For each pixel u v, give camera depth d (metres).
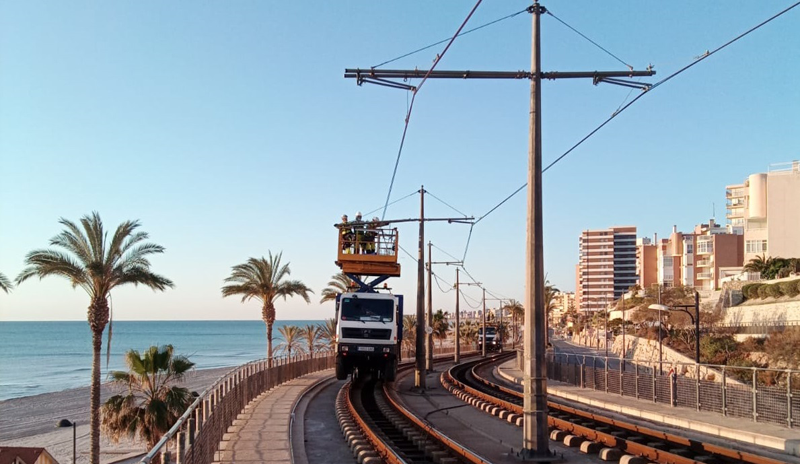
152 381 30.00
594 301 182.62
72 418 55.59
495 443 16.64
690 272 118.81
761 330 47.19
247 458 13.72
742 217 122.06
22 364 125.12
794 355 37.50
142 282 29.36
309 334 64.94
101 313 28.67
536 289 13.88
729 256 110.88
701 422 17.70
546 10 14.05
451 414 23.06
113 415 28.52
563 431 17.36
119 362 128.75
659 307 45.62
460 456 14.20
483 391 31.16
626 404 22.55
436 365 59.88
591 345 107.62
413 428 18.69
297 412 22.77
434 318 98.25
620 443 14.89
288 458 13.71
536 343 13.88
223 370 100.38
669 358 52.78
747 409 18.19
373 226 35.47
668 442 15.24
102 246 28.66
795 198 84.56
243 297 44.97
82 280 28.41
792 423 16.48
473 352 88.38
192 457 10.34
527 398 13.92
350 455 15.74
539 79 14.03
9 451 29.22
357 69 14.66
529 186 14.00
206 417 12.36
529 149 14.02
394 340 31.56
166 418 28.50
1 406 64.56
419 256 33.22
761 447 15.09
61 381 92.75
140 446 42.25
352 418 20.80
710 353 46.88
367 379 37.81
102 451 40.75
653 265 145.25
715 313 57.84
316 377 37.38
